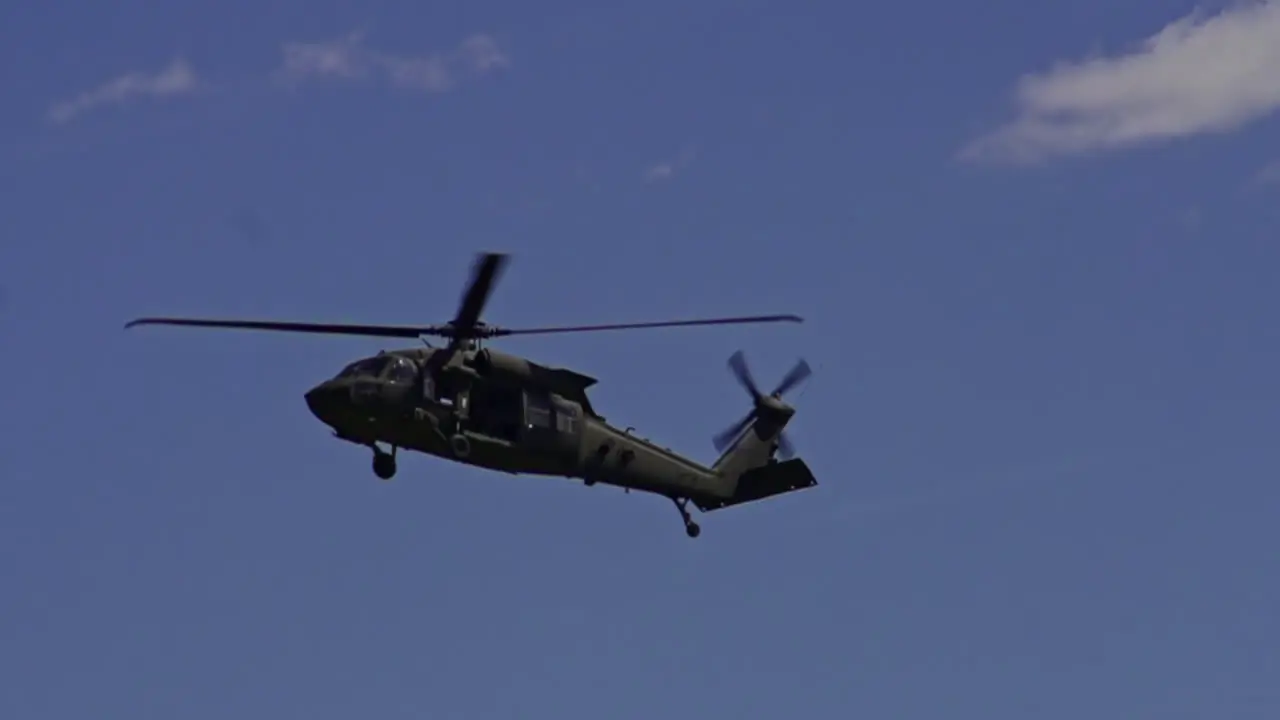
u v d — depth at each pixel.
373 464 183.25
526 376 187.00
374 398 177.00
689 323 179.25
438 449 181.62
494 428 185.75
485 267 175.12
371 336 179.12
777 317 176.50
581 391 193.50
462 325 179.88
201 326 172.75
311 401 179.62
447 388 181.25
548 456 189.62
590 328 181.62
